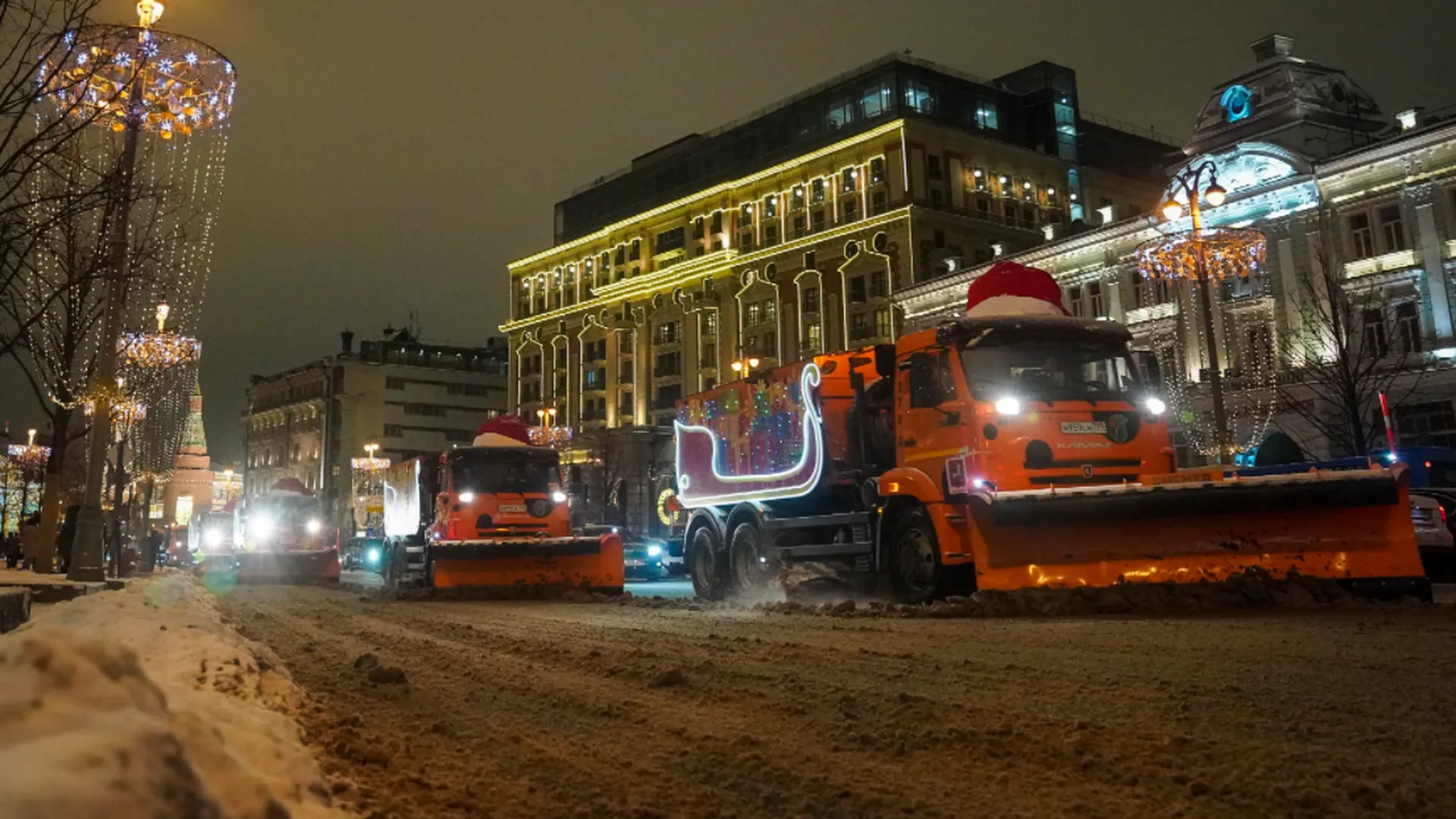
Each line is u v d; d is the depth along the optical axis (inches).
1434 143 1342.3
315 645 378.3
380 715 223.6
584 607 572.4
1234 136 1582.2
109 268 653.9
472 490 788.0
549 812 146.7
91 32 433.1
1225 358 1566.2
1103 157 2780.5
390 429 4138.8
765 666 277.6
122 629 241.0
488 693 253.3
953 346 448.1
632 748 187.0
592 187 3400.6
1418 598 382.0
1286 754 162.1
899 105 2469.2
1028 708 205.0
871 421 513.0
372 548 1486.2
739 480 617.6
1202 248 868.6
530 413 3503.9
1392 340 1363.2
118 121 485.4
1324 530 382.3
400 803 142.1
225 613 532.4
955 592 443.8
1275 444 898.7
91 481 650.2
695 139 3034.0
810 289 2586.1
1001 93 2635.3
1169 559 393.4
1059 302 504.1
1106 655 270.2
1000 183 2518.5
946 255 2356.1
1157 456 452.1
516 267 3629.4
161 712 81.5
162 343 946.1
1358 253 1424.7
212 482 3745.1
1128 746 171.5
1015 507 401.1
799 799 150.6
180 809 65.7
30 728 65.2
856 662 277.3
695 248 2960.1
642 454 2970.0
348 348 4224.9
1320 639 285.3
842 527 531.5
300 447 4315.9
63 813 55.2
